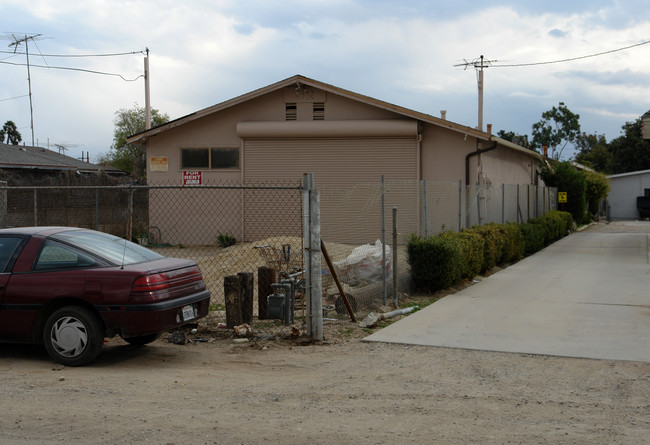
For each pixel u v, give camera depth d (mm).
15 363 7203
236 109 23469
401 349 7812
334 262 11469
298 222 23078
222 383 6363
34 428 4887
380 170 22672
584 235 28844
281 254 13125
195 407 5484
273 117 23266
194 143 23750
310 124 22484
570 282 13570
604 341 8031
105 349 7965
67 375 6625
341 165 22891
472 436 4746
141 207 24531
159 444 4555
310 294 8305
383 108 22266
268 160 23266
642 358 7199
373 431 4855
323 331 8766
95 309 6871
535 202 27266
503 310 10273
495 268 16609
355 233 12492
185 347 8133
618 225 38969
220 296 12094
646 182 51844
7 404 5535
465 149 22188
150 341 7957
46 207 22375
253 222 23281
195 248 22547
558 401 5688
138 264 7133
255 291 11906
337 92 22359
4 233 7430
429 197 13859
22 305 6996
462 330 8773
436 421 5117
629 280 13727
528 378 6480
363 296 10227
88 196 24062
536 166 35875
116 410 5371
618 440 4652
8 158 32406
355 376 6637
